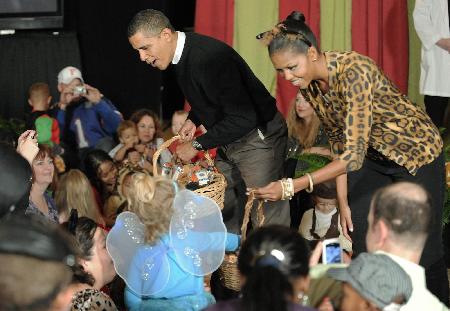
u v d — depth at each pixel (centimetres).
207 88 448
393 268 266
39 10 774
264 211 483
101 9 769
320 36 663
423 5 619
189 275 377
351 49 660
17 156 336
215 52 446
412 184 288
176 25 761
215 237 380
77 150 720
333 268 279
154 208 371
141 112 678
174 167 450
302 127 566
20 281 225
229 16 673
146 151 671
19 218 245
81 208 504
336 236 473
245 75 460
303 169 531
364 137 370
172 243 374
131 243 376
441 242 406
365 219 407
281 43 364
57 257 231
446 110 659
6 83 776
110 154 673
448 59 620
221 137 450
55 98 777
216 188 431
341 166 370
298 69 366
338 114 386
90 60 782
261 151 471
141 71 768
